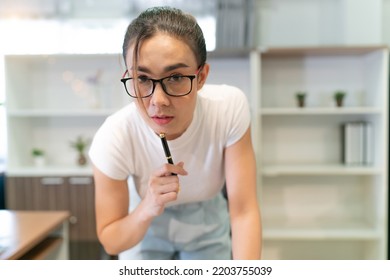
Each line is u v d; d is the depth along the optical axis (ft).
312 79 9.84
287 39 9.79
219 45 9.20
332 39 9.70
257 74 8.72
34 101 10.48
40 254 6.26
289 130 10.02
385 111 8.65
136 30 2.89
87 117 10.43
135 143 3.80
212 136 3.82
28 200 9.47
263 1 9.76
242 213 3.96
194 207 4.70
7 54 9.29
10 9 10.05
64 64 10.32
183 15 3.02
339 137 9.95
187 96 2.99
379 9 9.25
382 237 8.92
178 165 3.32
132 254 4.90
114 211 3.90
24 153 10.27
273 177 10.18
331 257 10.27
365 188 9.92
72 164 10.50
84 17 10.07
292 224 9.89
